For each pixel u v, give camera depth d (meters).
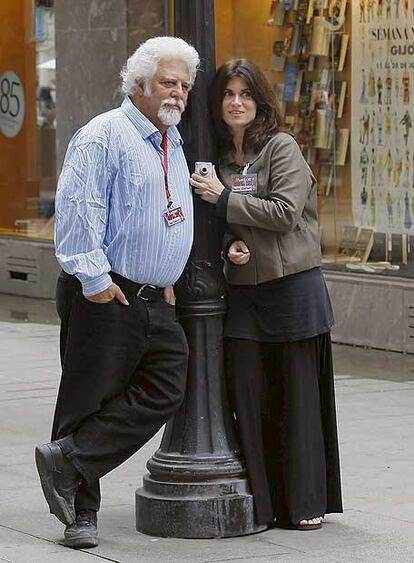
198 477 8.68
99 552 8.37
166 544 8.55
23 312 20.03
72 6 20.34
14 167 22.55
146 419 8.34
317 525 8.91
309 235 8.80
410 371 15.02
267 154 8.68
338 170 17.27
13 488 10.09
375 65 16.72
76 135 8.28
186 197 8.38
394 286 16.22
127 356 8.26
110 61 19.80
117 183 8.16
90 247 8.10
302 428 8.82
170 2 19.08
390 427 12.17
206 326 8.84
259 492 8.77
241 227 8.69
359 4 16.88
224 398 8.87
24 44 21.86
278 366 8.91
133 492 10.01
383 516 9.27
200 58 8.71
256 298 8.80
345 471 10.58
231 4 18.12
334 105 17.27
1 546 8.52
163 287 8.34
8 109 22.48
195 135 8.71
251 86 8.62
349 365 15.42
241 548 8.45
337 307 16.91
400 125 16.44
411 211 16.30
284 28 17.73
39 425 12.33
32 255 21.59
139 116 8.22
